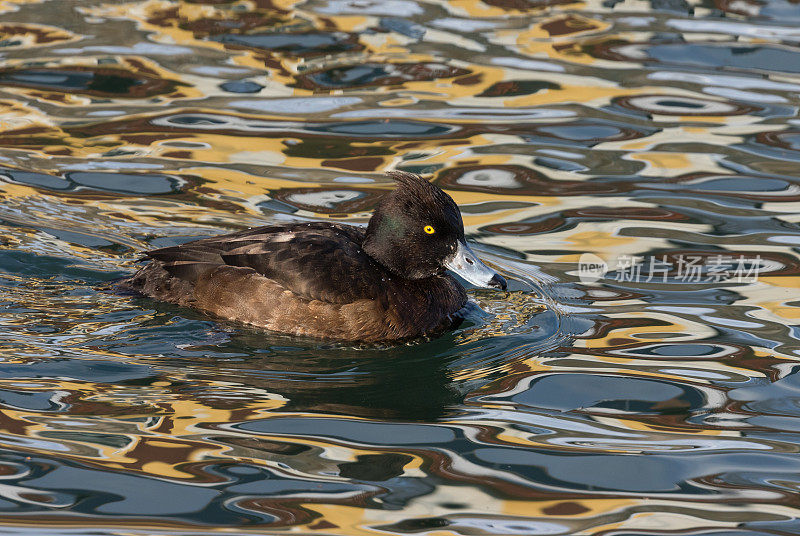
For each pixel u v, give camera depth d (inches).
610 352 413.1
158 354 403.2
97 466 322.0
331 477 321.4
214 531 291.3
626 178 563.2
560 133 613.6
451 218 438.3
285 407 368.2
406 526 296.0
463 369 404.8
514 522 299.6
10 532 287.4
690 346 414.9
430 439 347.6
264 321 421.1
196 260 430.9
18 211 512.1
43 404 359.3
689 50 717.9
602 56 709.3
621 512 305.0
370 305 420.2
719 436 350.0
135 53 698.2
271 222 512.4
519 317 448.8
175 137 601.3
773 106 641.6
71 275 458.6
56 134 597.3
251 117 625.3
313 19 762.2
